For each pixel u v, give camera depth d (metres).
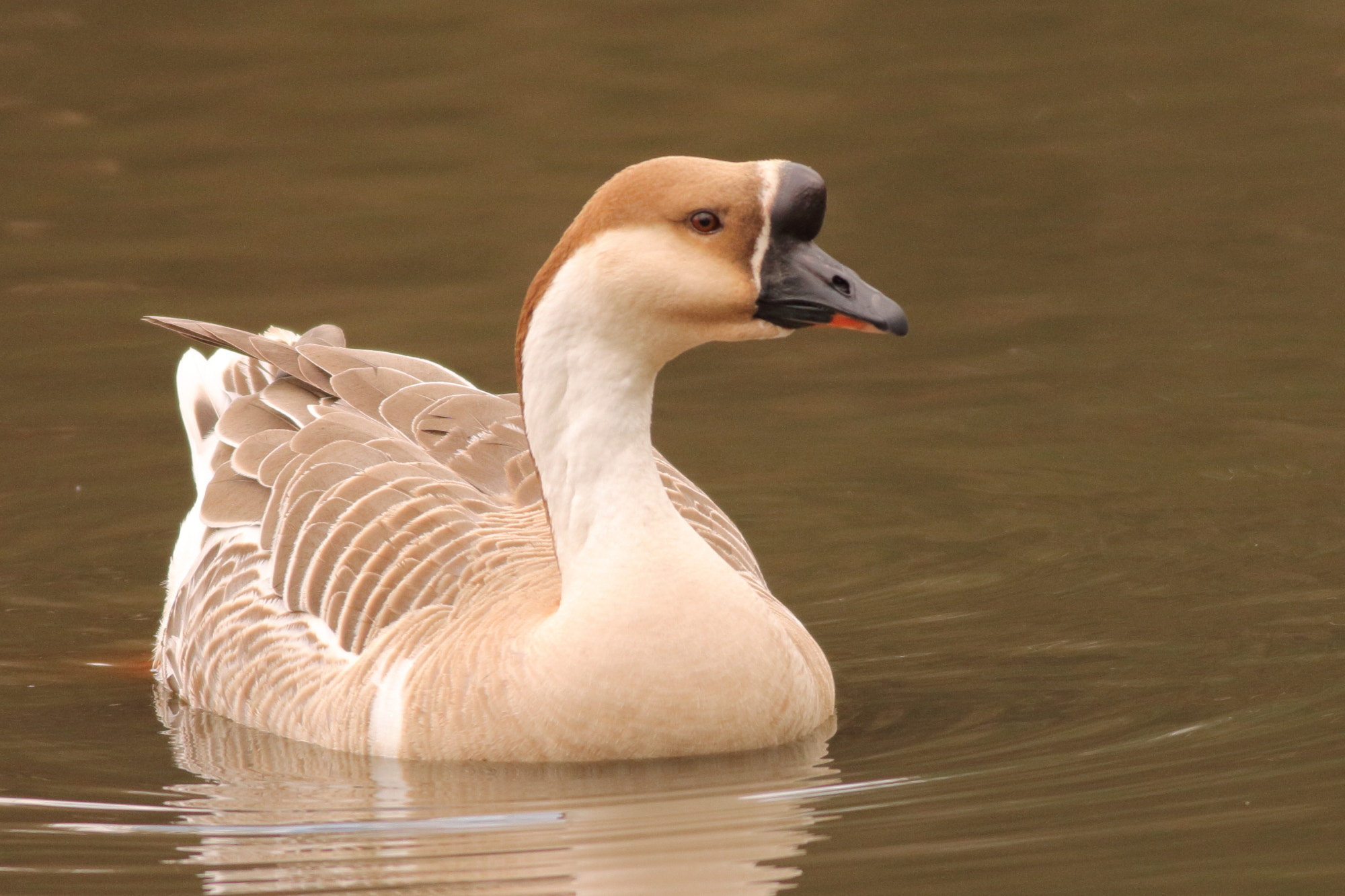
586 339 11.03
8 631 14.24
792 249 10.77
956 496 16.03
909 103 25.08
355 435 13.18
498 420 13.47
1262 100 24.78
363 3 29.16
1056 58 26.52
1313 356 18.14
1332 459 16.12
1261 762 10.77
